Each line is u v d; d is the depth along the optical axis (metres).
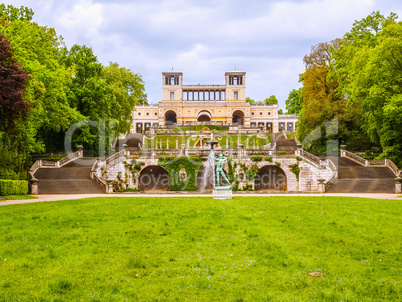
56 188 35.88
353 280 9.81
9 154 34.56
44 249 12.50
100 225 16.09
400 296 8.80
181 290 9.23
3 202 25.36
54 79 40.62
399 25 39.50
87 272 10.37
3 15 39.59
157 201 22.50
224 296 8.90
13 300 8.41
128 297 8.75
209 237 14.44
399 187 34.31
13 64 28.38
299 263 11.28
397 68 38.31
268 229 15.55
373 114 42.94
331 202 22.09
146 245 13.34
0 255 11.73
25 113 29.73
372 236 14.15
